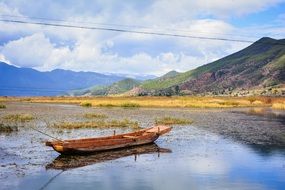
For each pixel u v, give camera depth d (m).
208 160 27.66
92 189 19.75
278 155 29.78
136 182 21.27
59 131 42.19
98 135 39.59
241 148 33.19
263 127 51.69
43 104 113.19
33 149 30.95
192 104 107.06
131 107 98.31
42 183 20.78
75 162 26.52
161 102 113.56
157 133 35.94
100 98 168.38
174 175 22.91
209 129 48.44
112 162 26.73
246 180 21.88
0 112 69.81
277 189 20.12
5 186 20.02
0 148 31.11
